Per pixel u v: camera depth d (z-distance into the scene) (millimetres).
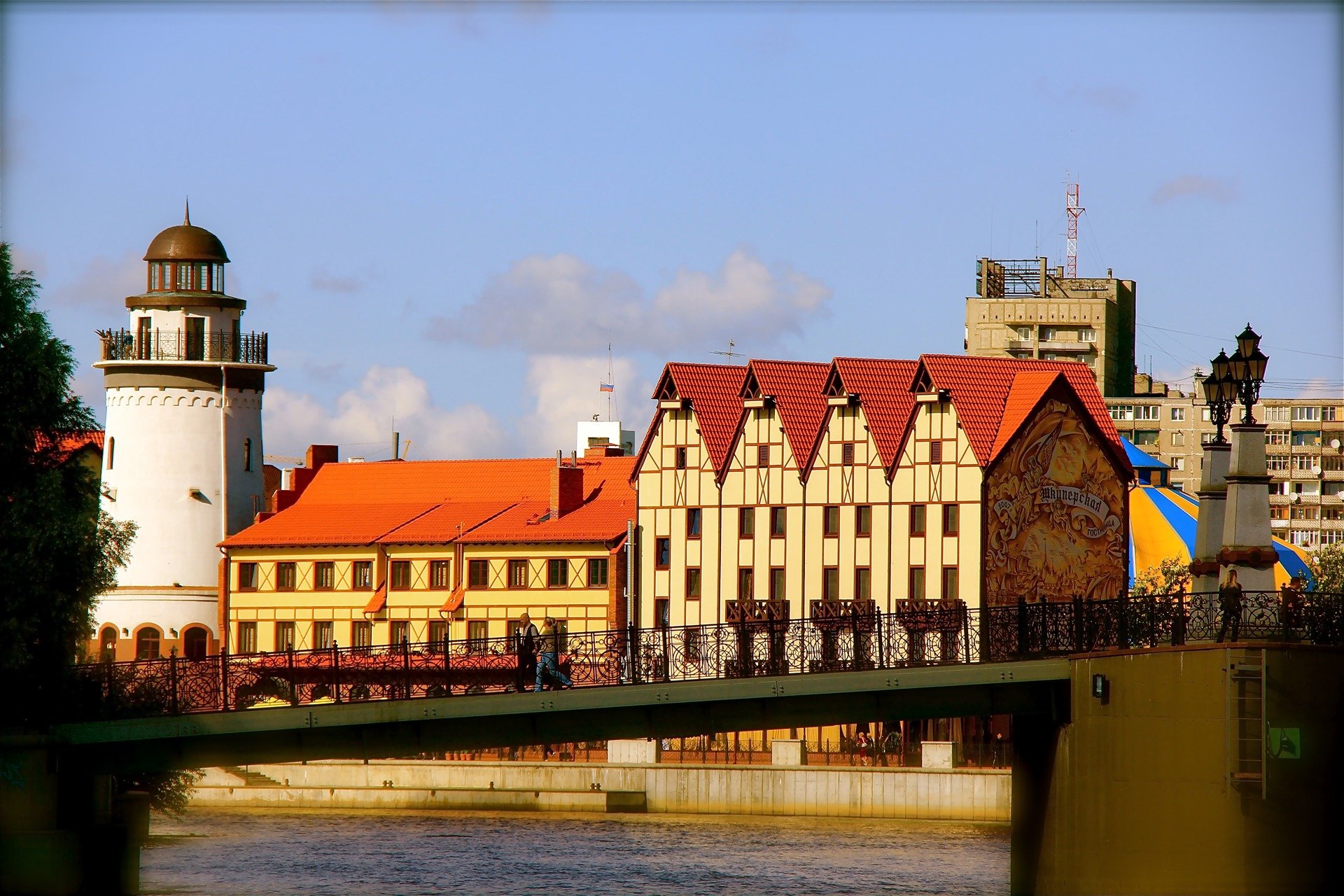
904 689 171250
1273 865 155875
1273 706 156125
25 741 162875
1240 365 163000
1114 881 164875
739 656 180375
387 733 170000
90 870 167375
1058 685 172375
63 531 176500
